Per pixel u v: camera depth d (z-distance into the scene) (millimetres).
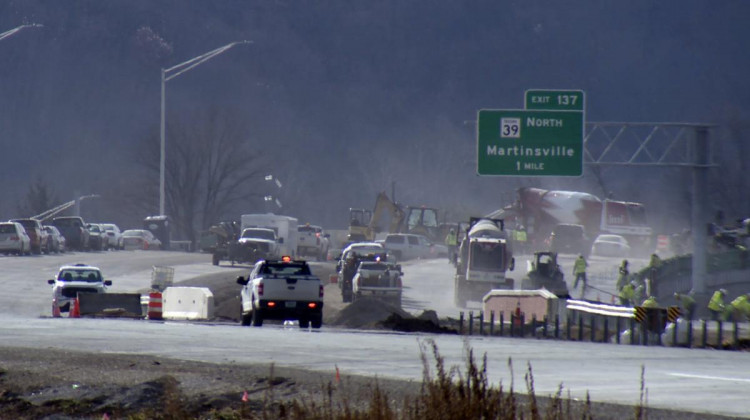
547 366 55812
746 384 48531
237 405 38719
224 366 50688
